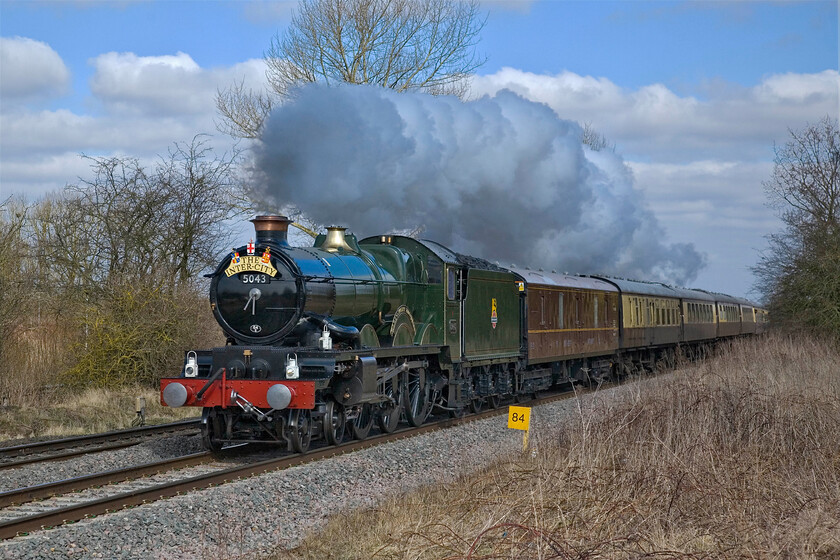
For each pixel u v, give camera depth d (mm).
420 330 15383
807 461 9406
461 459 12039
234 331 12320
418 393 15406
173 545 7602
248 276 12273
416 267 15672
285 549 7539
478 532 7141
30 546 7156
